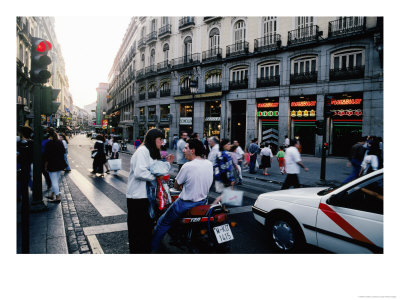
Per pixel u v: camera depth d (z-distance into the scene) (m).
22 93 24.23
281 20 19.53
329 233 3.38
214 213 3.51
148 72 32.38
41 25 33.22
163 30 30.14
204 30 25.31
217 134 24.53
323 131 9.88
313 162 15.55
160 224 3.66
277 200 4.07
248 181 10.36
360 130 16.61
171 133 28.80
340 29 16.88
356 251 3.17
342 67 16.97
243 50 21.84
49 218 5.10
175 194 4.44
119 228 4.89
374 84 15.63
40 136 5.59
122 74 52.41
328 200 3.47
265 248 4.08
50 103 5.57
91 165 14.19
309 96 18.42
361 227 3.12
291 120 19.44
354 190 3.31
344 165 14.42
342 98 17.09
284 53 19.34
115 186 8.64
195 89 20.94
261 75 21.02
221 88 23.69
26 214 3.37
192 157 3.73
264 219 4.20
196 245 3.59
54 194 6.50
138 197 3.30
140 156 3.20
